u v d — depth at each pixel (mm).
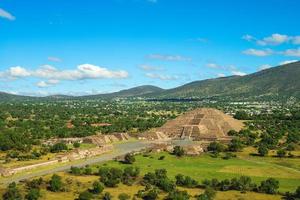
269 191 189125
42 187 190125
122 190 189000
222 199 177500
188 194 183000
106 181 196625
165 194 183500
